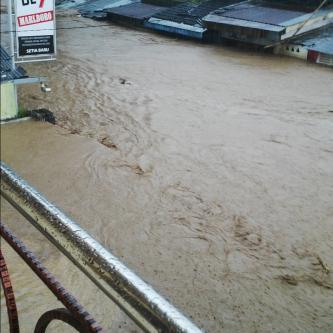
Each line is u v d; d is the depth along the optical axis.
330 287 4.00
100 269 0.83
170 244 6.60
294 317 4.07
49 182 8.76
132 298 0.76
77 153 9.32
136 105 8.36
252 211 5.10
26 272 6.02
